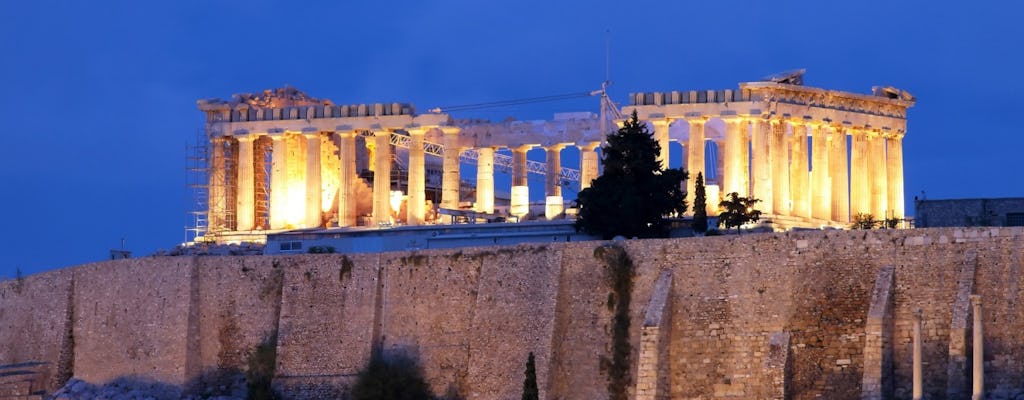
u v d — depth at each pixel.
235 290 194.12
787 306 170.38
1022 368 161.88
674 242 175.38
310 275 191.25
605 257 177.38
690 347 172.88
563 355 177.62
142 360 197.12
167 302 196.38
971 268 164.38
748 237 172.88
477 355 181.25
